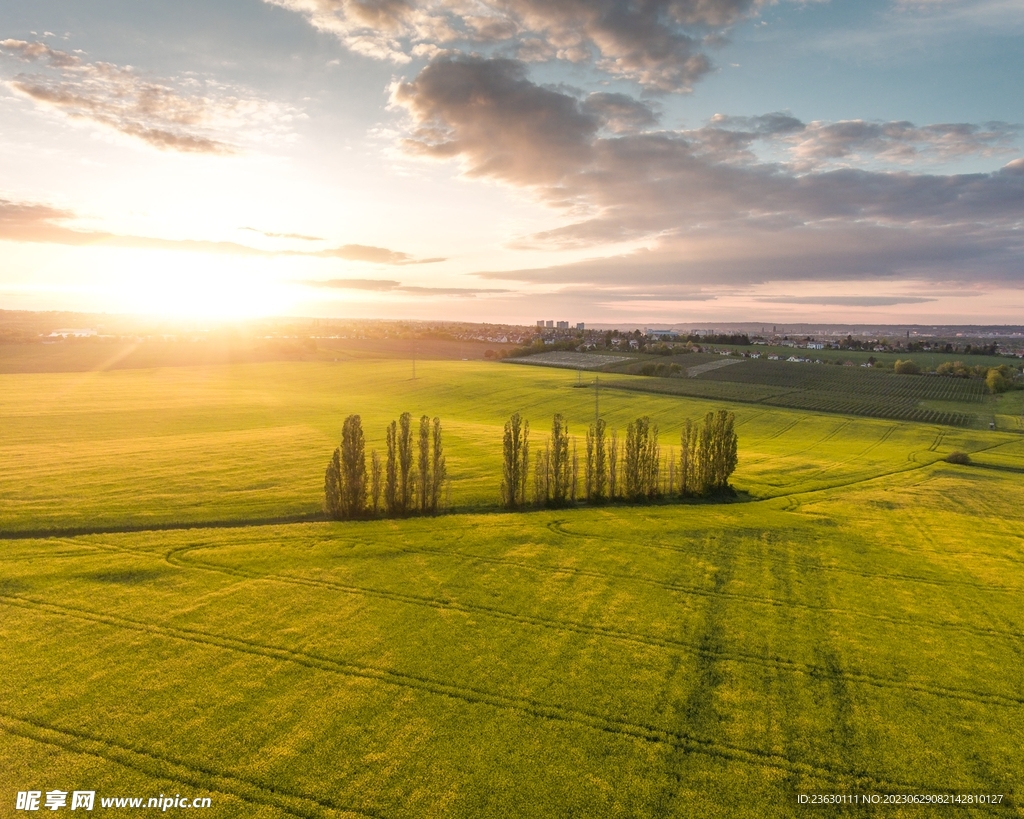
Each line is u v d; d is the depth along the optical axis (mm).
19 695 26188
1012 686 29797
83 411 106750
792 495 67062
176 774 22219
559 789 22328
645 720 26359
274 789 21797
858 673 30609
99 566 39625
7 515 48344
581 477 69500
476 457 77562
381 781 22328
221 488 58750
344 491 53438
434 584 39375
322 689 27578
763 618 36219
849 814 21797
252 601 35875
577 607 36781
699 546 48031
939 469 82062
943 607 38219
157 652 30031
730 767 23828
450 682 28516
